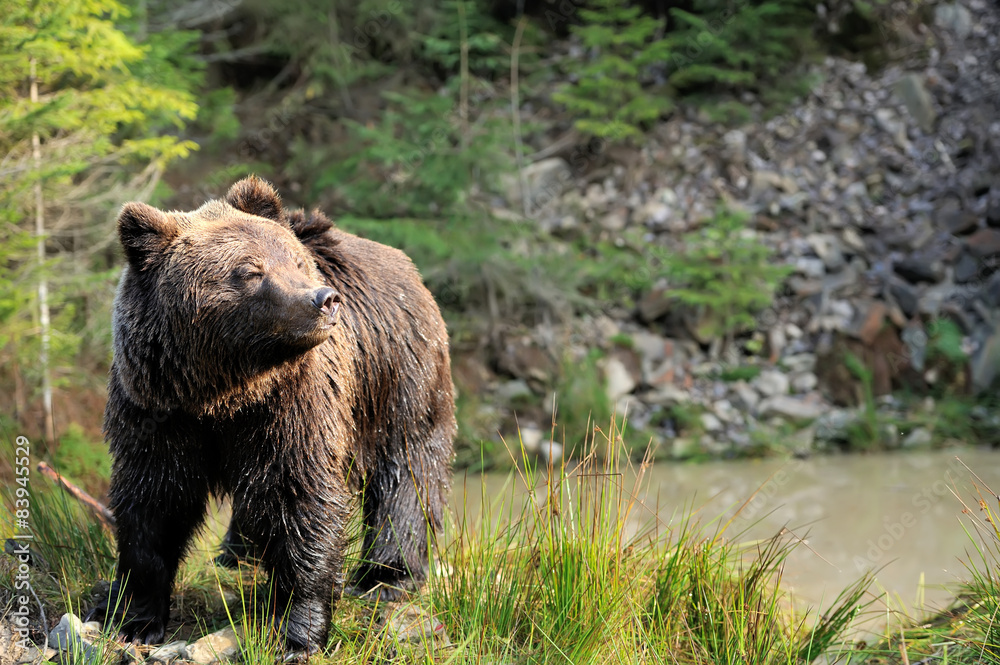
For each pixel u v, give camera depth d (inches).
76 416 303.3
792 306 498.3
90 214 335.3
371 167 504.4
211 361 124.0
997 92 606.5
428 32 565.0
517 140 521.7
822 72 642.2
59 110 258.2
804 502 330.6
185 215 131.3
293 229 148.9
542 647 146.4
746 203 553.6
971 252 513.0
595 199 555.2
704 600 162.9
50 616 145.0
